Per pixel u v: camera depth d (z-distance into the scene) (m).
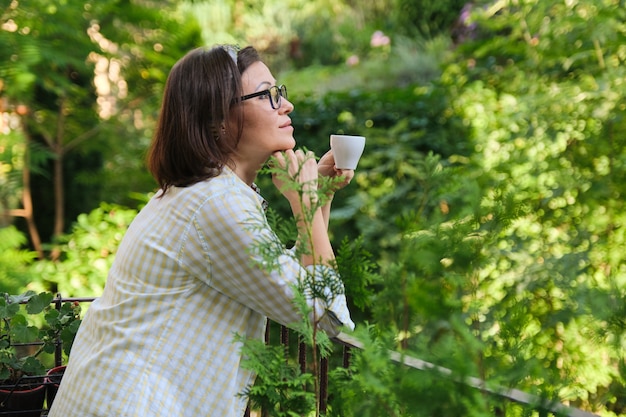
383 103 5.51
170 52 6.36
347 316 1.53
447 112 5.25
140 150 6.52
